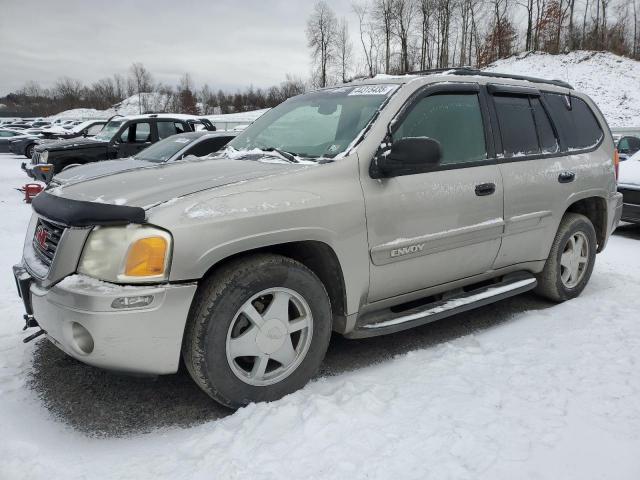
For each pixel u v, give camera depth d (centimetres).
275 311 281
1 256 602
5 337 375
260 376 281
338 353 360
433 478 221
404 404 279
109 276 245
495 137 382
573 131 456
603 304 439
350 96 366
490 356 338
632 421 263
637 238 773
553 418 266
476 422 262
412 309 350
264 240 268
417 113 344
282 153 331
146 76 8738
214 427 263
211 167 321
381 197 310
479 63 5647
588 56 4581
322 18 5841
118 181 308
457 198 344
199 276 252
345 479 221
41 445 251
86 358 254
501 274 407
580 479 222
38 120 5119
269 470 226
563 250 444
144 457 241
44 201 288
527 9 5344
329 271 305
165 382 318
